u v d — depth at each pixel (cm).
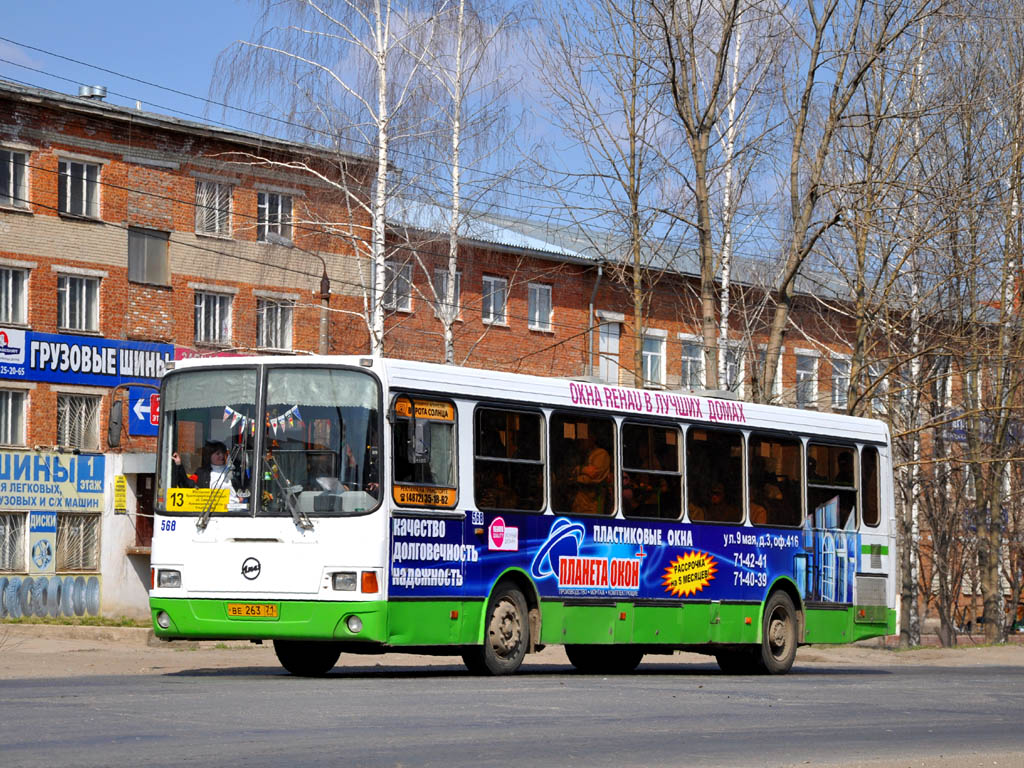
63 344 4400
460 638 1856
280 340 4922
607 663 2411
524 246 5512
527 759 1019
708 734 1233
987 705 1658
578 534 2039
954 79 4025
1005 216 3906
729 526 2284
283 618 1770
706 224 3950
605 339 5841
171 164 4669
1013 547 5859
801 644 2406
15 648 2745
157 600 1838
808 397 6028
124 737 1073
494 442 1931
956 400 4875
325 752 1019
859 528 2533
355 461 1778
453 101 4294
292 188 4938
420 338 5216
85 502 4441
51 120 4403
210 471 1831
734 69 4491
